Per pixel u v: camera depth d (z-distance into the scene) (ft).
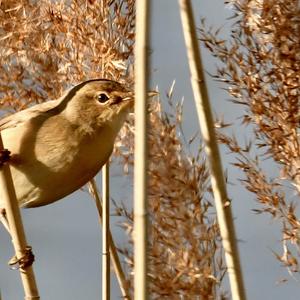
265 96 25.57
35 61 28.40
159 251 23.09
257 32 25.58
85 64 28.27
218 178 21.97
